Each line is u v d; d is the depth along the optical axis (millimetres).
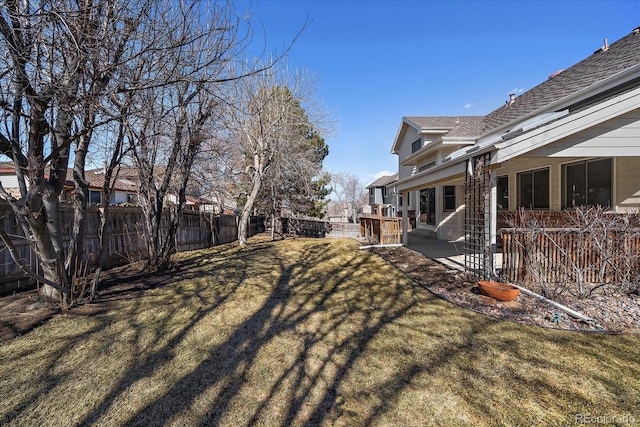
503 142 5035
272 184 15359
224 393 2549
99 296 4977
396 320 4129
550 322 3971
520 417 2242
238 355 3180
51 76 3414
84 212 4785
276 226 19016
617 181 6875
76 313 4188
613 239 5309
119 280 6137
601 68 7691
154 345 3361
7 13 2982
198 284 5867
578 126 4969
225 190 14484
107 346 3309
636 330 3682
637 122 5000
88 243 6660
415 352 3225
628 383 2629
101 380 2697
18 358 3016
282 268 7621
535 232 5395
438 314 4332
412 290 5594
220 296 5148
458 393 2525
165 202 8594
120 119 4219
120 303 4668
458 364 2969
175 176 7844
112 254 7355
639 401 2395
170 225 7387
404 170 17797
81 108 3697
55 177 4242
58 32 3275
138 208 8336
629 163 6703
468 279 6121
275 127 12859
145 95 4617
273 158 13594
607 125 5051
